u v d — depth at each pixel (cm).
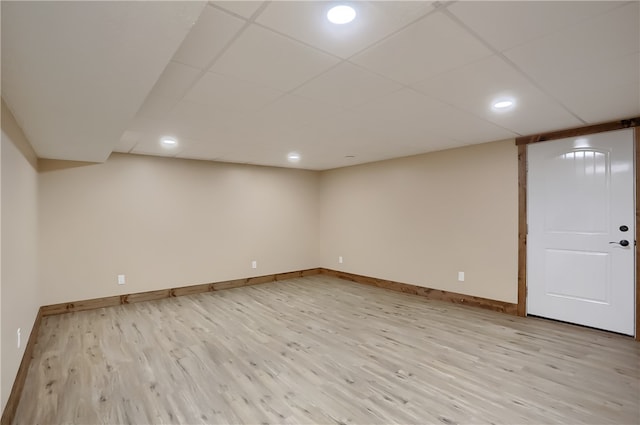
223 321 386
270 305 453
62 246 413
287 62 194
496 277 415
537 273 383
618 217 329
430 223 486
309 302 468
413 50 181
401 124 329
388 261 547
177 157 502
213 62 193
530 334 337
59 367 271
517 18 152
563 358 283
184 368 269
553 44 176
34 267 343
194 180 522
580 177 351
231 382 247
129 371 264
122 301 456
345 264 627
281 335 342
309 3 139
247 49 178
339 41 171
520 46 178
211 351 302
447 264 465
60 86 175
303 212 655
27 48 134
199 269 524
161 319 392
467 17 151
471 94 247
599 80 222
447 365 272
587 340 320
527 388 236
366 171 584
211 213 539
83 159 396
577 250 354
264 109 278
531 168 384
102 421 202
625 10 145
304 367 271
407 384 243
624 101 265
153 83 172
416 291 505
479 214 430
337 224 643
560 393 229
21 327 254
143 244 473
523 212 391
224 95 245
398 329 357
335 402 221
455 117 307
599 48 179
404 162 521
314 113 290
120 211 456
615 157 329
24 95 187
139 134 354
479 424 197
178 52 180
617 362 274
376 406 216
